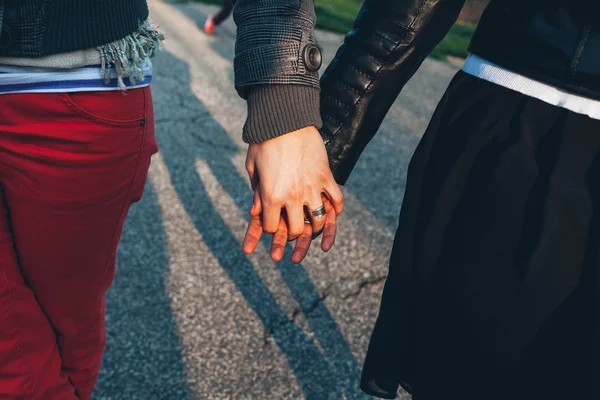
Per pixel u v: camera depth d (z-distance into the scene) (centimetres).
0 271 108
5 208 109
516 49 93
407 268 105
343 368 200
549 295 90
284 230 105
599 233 87
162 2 676
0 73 98
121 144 109
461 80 101
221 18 557
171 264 241
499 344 93
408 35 104
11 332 111
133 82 106
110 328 207
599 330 85
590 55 86
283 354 203
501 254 92
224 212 280
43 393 118
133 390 184
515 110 93
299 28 95
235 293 228
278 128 95
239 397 185
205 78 445
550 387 93
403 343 108
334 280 241
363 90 107
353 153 110
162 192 290
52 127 102
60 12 96
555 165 89
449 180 98
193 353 200
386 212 299
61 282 115
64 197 107
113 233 118
